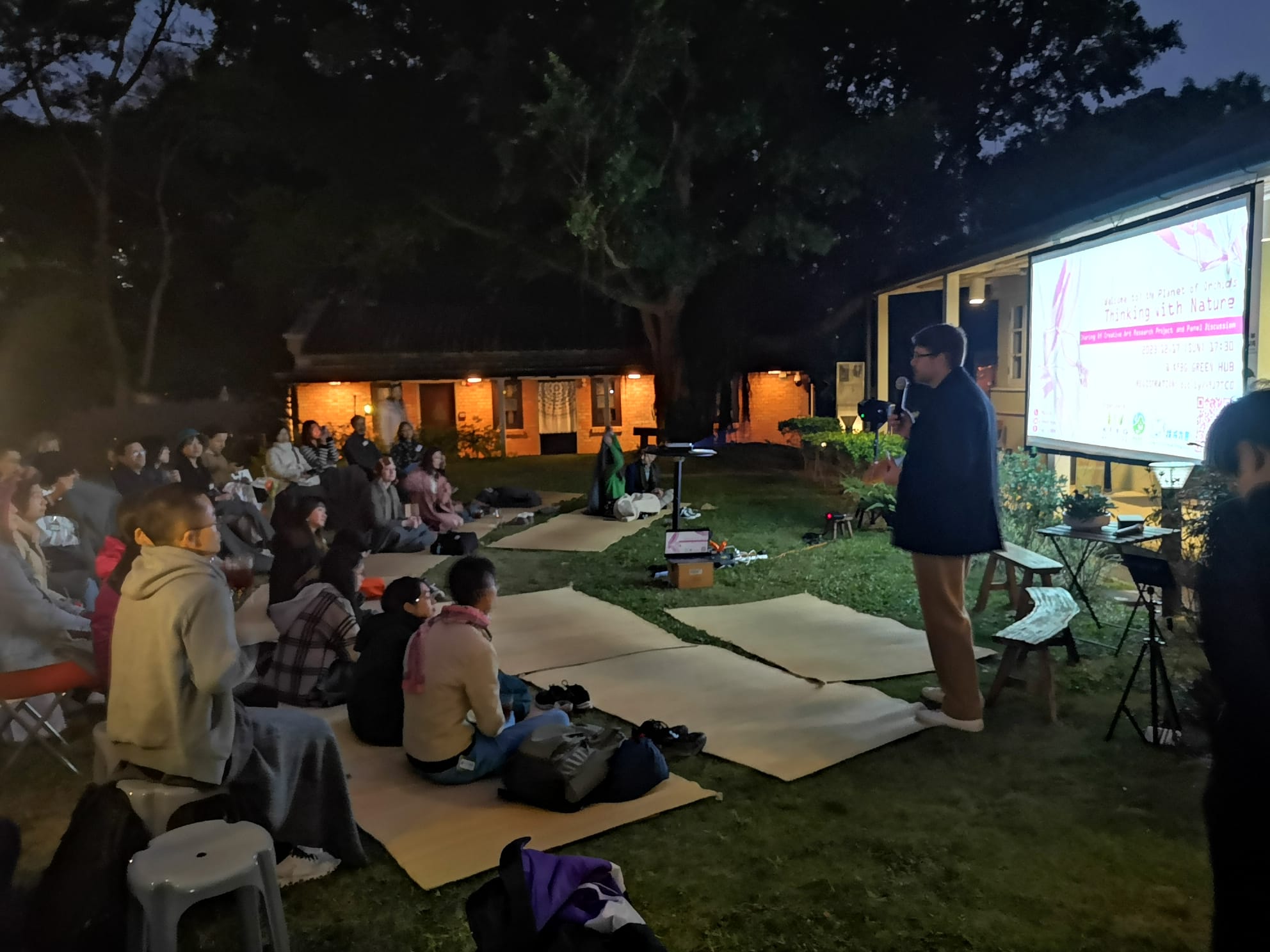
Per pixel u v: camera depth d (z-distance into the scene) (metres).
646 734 4.63
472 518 12.38
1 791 4.38
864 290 17.36
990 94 22.11
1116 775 4.26
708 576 8.18
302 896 3.43
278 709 3.62
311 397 22.56
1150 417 8.07
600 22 17.50
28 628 4.49
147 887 2.55
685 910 3.30
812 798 4.13
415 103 19.41
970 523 4.59
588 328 24.61
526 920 2.35
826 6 20.48
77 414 24.75
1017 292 14.12
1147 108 18.88
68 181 26.38
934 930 3.16
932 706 5.14
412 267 21.14
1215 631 2.03
